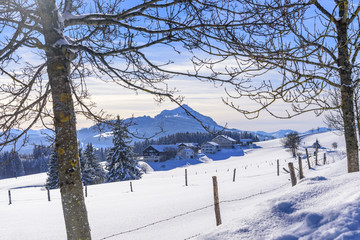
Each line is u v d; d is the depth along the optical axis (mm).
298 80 4254
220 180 25031
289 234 2984
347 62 5449
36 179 79438
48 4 3861
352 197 3262
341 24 5551
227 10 3656
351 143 6812
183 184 23156
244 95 4258
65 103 3939
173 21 3900
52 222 12023
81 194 3936
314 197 3738
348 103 6637
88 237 3889
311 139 124375
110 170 44531
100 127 4758
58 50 3932
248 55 3742
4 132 4129
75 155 3953
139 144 157250
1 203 19328
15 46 3922
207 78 4082
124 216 11914
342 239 2561
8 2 3824
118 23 3992
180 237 8258
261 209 3756
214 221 9391
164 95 4141
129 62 4426
